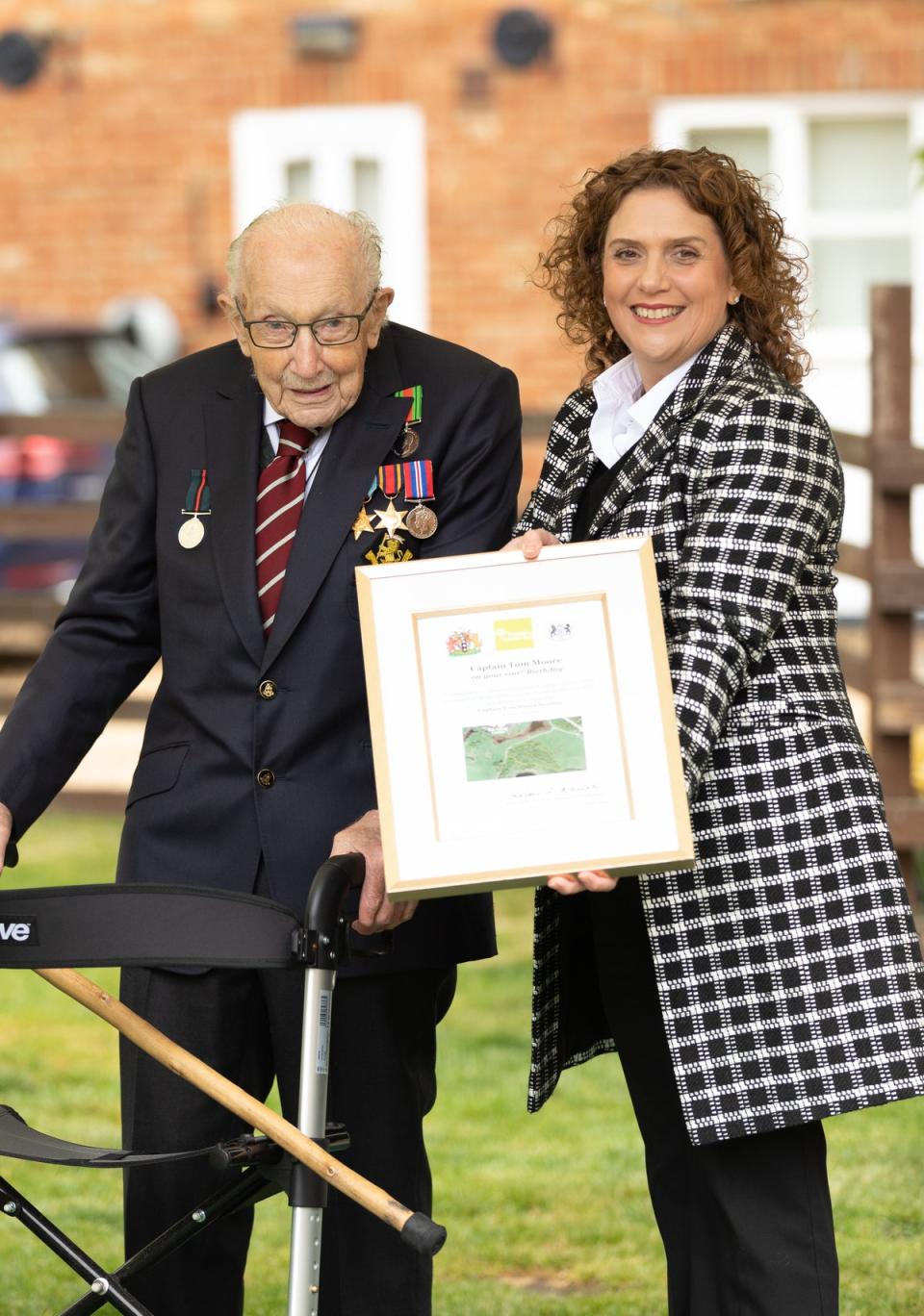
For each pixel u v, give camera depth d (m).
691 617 3.97
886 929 4.03
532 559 3.76
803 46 15.38
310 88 15.99
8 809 4.32
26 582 13.70
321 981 3.62
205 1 16.03
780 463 4.04
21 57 16.23
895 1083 3.95
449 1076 7.29
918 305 15.41
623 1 15.54
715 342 4.24
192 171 16.19
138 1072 4.30
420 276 15.99
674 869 3.67
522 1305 5.37
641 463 4.16
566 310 4.58
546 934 4.37
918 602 8.55
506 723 3.70
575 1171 6.38
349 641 4.25
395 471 4.28
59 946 3.71
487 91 15.76
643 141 15.62
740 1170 4.14
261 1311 5.39
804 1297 4.10
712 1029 4.02
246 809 4.27
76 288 16.39
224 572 4.27
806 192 15.49
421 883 3.62
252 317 4.11
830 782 4.07
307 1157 3.50
